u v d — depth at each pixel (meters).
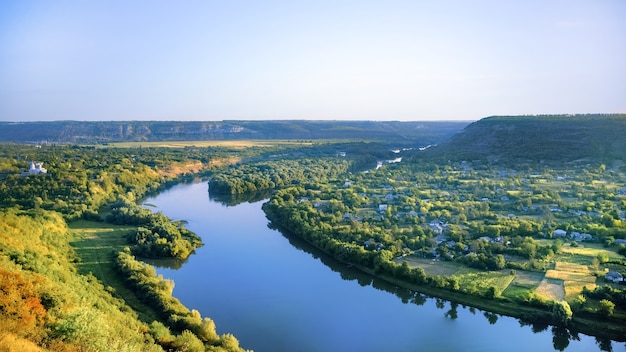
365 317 96.25
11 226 108.75
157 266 123.00
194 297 103.75
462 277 109.88
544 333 89.69
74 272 96.94
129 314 77.00
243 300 103.00
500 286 104.12
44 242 111.19
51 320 53.59
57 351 46.00
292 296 106.00
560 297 96.56
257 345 84.25
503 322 93.56
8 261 72.56
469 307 99.62
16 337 45.66
